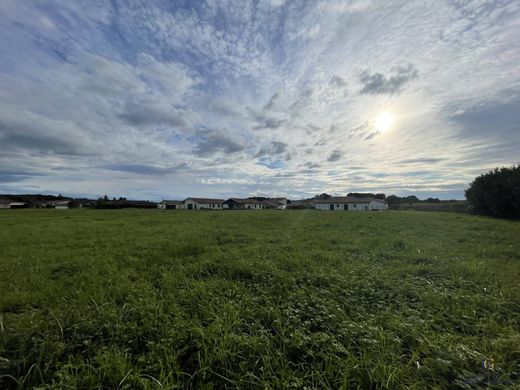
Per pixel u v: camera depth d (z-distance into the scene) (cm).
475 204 2256
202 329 237
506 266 465
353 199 5309
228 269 470
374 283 383
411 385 176
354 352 215
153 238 852
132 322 255
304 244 712
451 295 330
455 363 193
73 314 271
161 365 192
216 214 2575
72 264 510
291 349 216
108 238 856
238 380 184
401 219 1639
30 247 709
